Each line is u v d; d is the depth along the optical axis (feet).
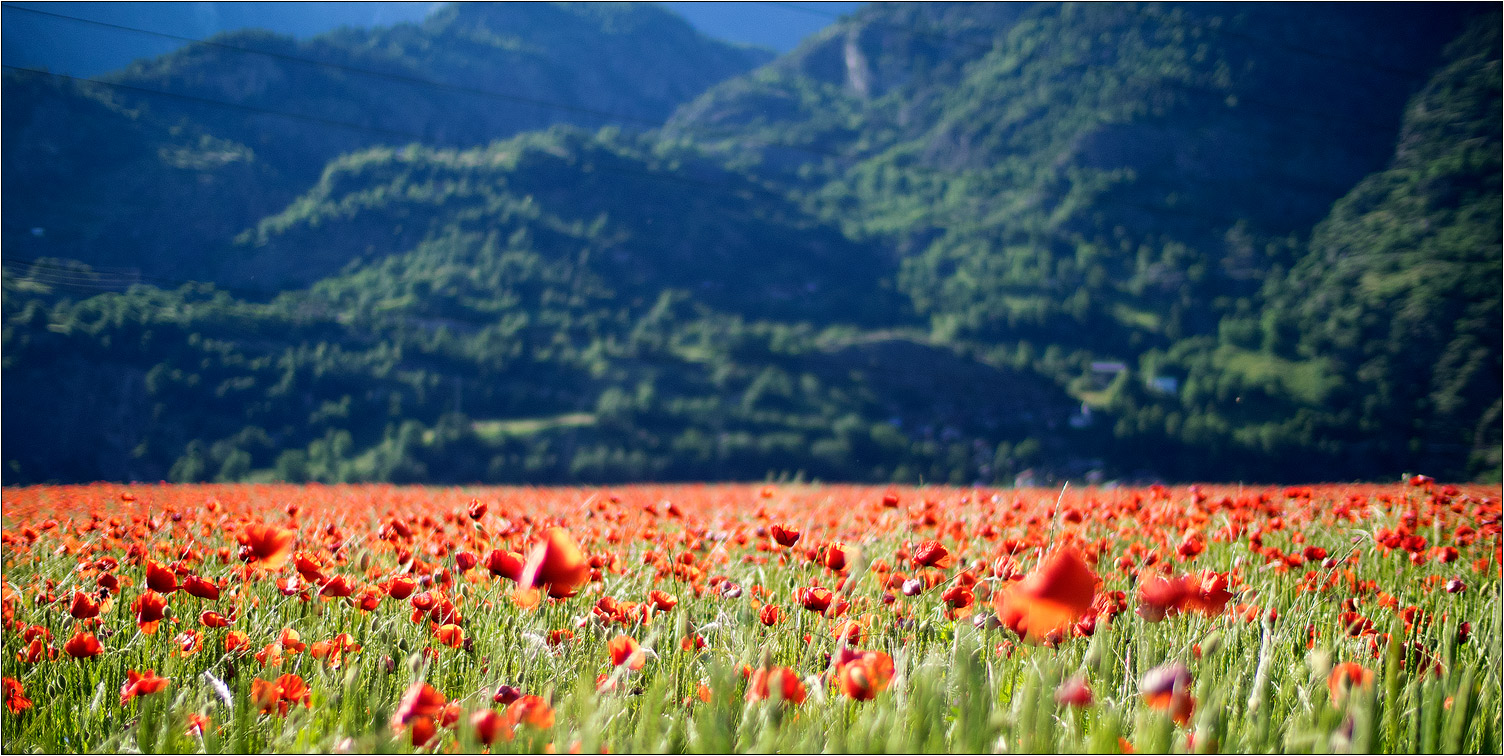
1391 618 7.62
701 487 45.80
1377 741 4.47
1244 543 12.42
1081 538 11.76
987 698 4.38
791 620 7.45
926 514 12.97
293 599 8.11
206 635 7.13
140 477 254.47
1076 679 4.50
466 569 8.30
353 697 5.26
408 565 8.82
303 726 4.99
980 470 287.48
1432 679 5.07
